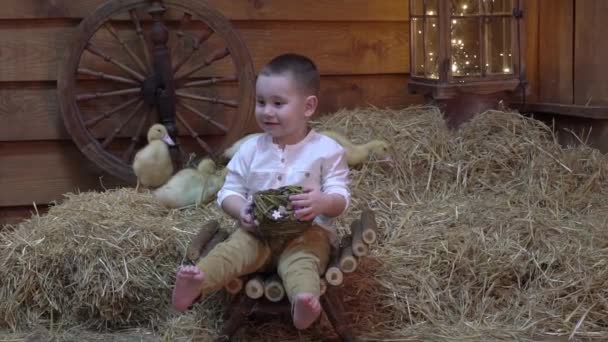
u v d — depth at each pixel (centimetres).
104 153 344
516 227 297
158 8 339
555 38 367
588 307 275
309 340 269
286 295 257
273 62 262
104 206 300
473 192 326
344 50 371
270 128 260
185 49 358
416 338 268
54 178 355
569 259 285
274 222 251
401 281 280
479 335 269
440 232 295
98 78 347
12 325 284
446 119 353
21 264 283
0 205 353
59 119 353
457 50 344
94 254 281
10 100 349
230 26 348
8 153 352
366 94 376
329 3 367
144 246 283
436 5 341
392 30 374
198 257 260
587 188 326
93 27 339
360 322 274
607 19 343
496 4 345
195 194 314
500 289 284
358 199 312
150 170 324
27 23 347
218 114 363
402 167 327
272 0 362
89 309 283
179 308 247
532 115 371
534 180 325
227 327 265
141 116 352
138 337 278
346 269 255
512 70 349
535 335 270
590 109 345
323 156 263
